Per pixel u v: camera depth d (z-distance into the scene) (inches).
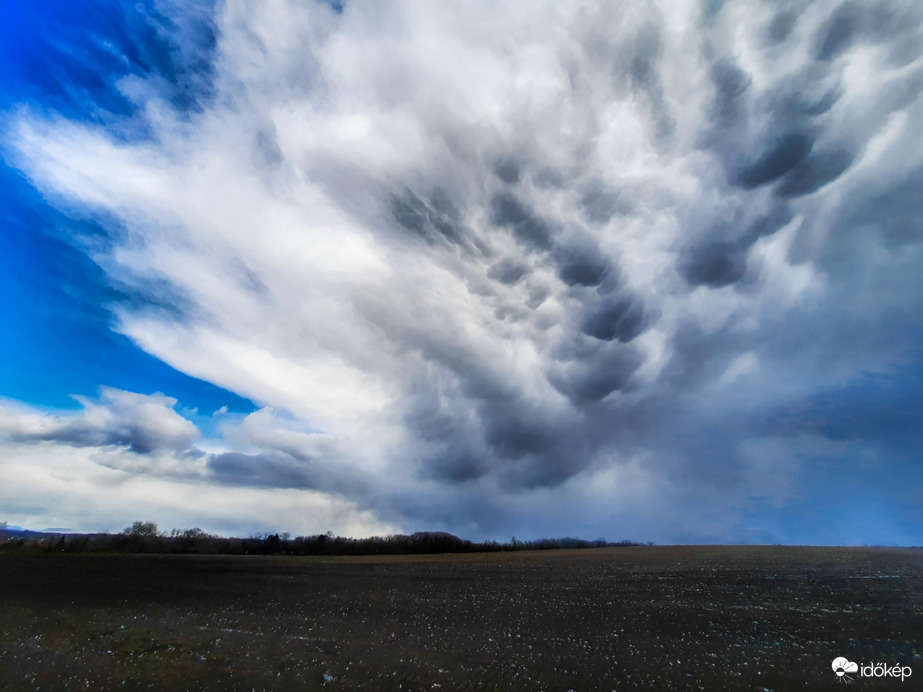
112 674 186.9
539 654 204.4
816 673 173.5
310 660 200.7
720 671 178.5
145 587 390.9
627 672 181.3
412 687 169.6
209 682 177.5
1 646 223.0
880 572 367.9
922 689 157.3
